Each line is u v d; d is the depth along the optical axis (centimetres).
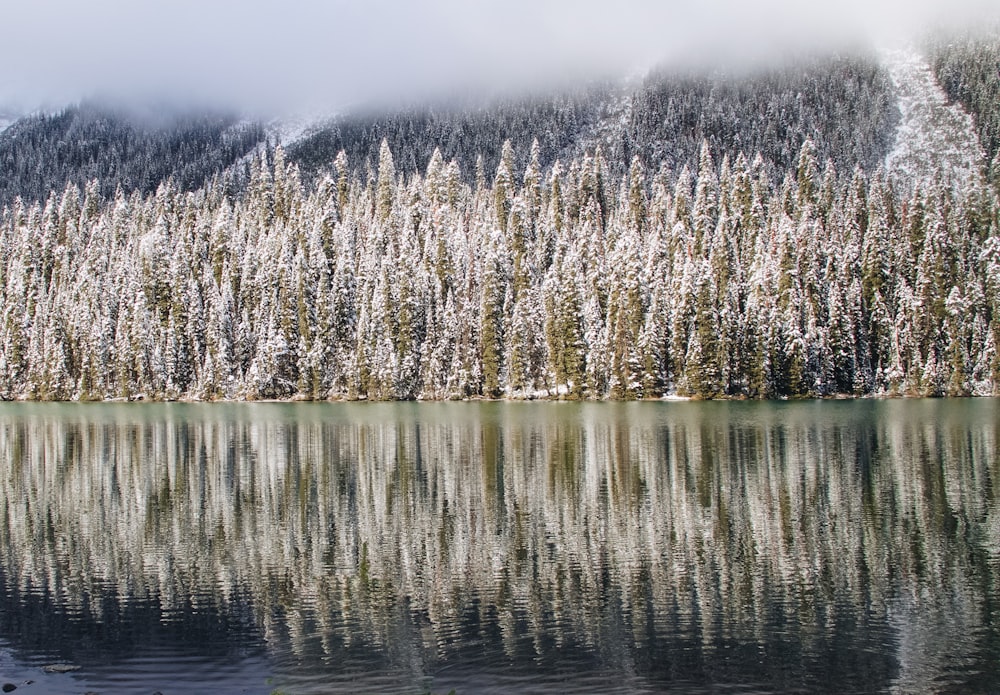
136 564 3344
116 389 15025
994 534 3556
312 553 3462
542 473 5266
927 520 3812
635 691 2164
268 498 4631
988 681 2202
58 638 2550
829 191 18425
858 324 13300
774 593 2861
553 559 3294
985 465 5244
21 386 15675
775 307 12669
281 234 17138
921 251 14450
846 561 3209
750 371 12550
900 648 2408
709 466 5391
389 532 3781
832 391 12781
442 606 2789
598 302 14288
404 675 2253
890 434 7050
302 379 14525
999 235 15125
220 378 14612
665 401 12400
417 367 14238
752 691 2162
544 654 2381
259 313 15400
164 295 15888
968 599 2778
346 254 15962
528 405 12175
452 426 8644
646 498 4412
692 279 12688
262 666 2328
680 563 3219
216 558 3409
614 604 2778
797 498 4331
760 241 14475
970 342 13162
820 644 2436
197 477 5369
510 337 13575
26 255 17375
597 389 13050
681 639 2489
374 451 6538
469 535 3700
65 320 15512
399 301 14388
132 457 6388
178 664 2347
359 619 2678
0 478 5406
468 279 14588
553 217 18512
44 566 3322
